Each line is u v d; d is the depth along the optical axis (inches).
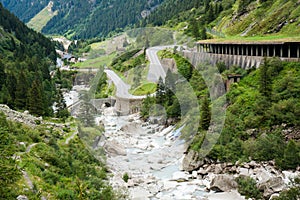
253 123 1706.4
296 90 1739.7
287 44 1996.8
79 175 1232.2
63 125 2068.2
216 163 1547.7
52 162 1317.7
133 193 1084.5
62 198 1029.2
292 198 1196.5
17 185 955.3
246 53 2175.2
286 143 1562.5
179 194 1263.5
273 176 1413.6
